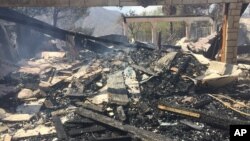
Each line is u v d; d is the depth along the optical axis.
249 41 40.94
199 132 10.53
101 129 10.68
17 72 19.66
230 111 12.31
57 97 14.55
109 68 18.59
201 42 27.77
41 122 11.84
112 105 12.45
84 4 15.56
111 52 23.58
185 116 11.49
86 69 19.03
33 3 15.13
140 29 47.88
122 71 17.27
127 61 19.94
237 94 14.05
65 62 22.89
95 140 9.77
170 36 43.56
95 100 13.31
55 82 16.53
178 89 14.62
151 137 9.80
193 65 17.17
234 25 16.94
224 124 10.56
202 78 14.70
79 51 26.41
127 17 33.38
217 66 16.44
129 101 12.82
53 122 11.61
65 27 43.50
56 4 15.34
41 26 19.67
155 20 33.69
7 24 26.67
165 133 10.42
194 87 14.51
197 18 34.62
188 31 35.03
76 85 15.78
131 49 23.25
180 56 18.42
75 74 18.30
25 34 27.58
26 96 14.54
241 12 17.28
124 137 9.88
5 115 12.48
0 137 10.60
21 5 15.09
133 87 14.69
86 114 11.62
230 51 17.23
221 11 42.56
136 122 11.09
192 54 18.42
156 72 16.67
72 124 11.14
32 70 20.31
